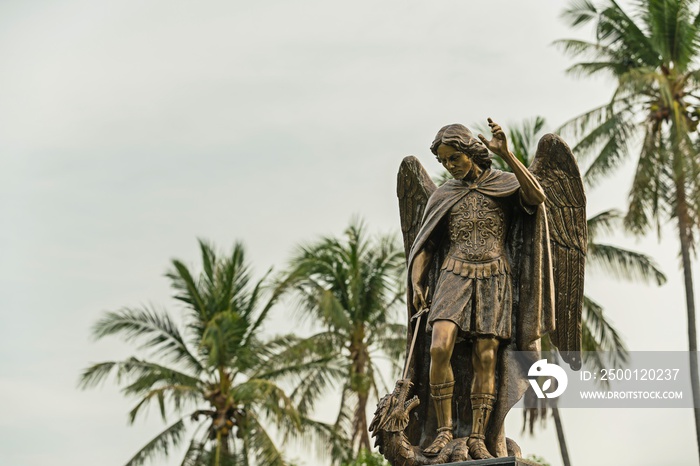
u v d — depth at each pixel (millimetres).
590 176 26484
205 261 28953
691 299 25406
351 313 29500
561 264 9727
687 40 26141
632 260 26203
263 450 27609
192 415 28453
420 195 9883
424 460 9000
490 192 9328
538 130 26125
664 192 26078
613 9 27000
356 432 28844
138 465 27906
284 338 29000
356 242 29812
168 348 28688
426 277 9500
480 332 9125
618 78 26812
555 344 9812
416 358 9367
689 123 26688
